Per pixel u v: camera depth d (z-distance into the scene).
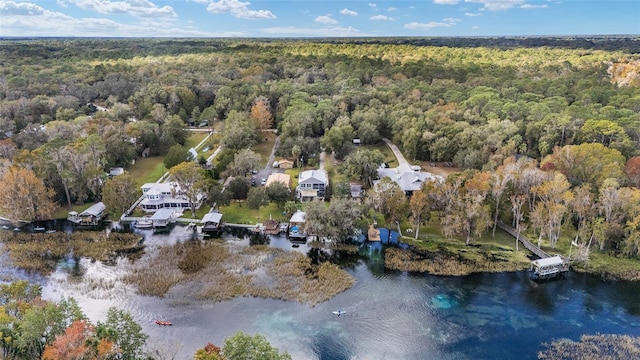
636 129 114.00
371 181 106.69
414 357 52.28
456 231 81.19
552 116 122.56
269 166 123.00
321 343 54.31
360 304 62.69
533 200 83.81
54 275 68.69
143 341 43.69
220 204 91.81
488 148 113.75
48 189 93.75
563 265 71.62
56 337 39.72
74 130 121.75
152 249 78.19
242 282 67.19
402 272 71.94
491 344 54.66
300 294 64.44
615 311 61.91
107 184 90.62
